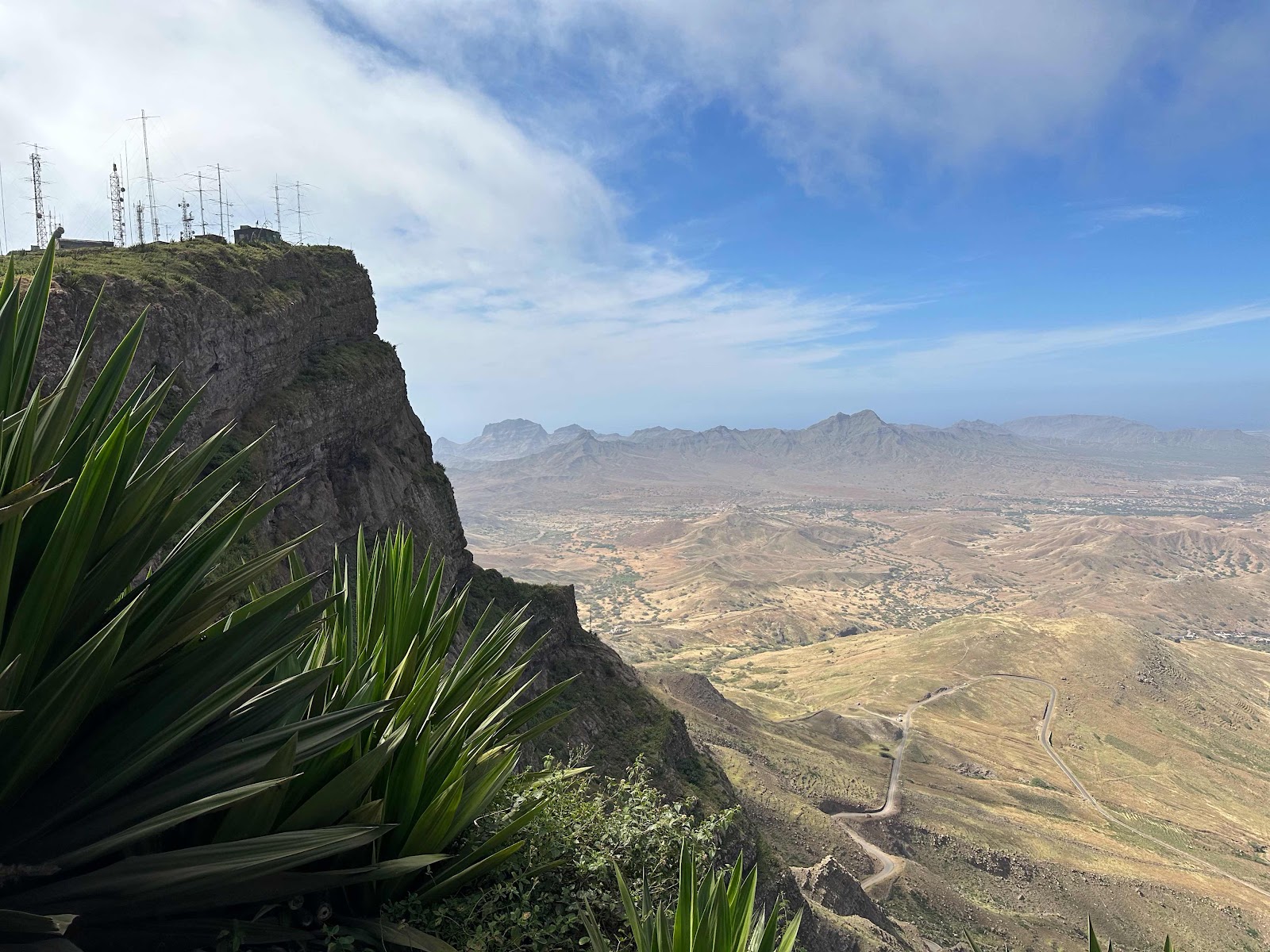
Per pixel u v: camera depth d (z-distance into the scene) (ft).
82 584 10.63
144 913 10.38
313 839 10.78
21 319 11.43
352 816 12.63
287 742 11.15
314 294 106.63
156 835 12.03
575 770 19.27
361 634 16.94
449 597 19.38
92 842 10.15
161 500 11.46
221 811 11.85
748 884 12.19
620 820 18.53
